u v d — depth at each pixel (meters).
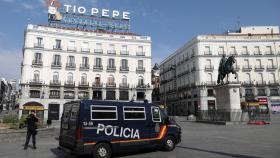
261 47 62.94
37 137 17.52
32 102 50.38
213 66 62.19
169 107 81.12
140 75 59.19
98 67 56.50
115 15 62.56
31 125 13.03
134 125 10.96
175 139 12.17
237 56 62.69
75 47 55.53
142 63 59.78
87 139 9.66
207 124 29.84
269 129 21.16
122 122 10.64
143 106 11.49
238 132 19.36
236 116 27.78
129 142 10.69
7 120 20.58
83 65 55.66
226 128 23.19
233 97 28.09
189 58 67.44
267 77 61.91
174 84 77.44
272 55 62.25
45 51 53.19
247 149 11.75
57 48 54.03
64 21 58.19
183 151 11.71
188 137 17.06
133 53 59.38
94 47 57.06
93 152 9.76
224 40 63.12
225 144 13.46
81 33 56.38
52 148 13.22
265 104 60.03
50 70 53.19
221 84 30.22
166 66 86.56
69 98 53.56
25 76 51.09
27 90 50.78
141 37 60.50
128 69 58.28
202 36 63.62
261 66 62.38
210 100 60.75
